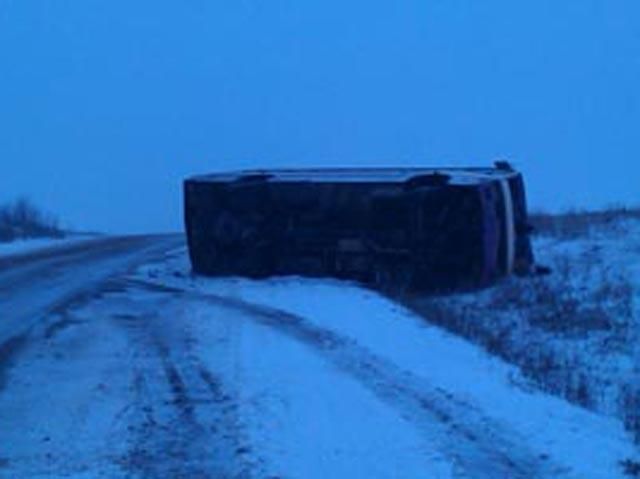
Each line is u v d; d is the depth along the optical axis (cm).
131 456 1048
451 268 2436
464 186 2409
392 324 1850
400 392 1279
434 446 1030
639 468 957
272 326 1858
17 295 2459
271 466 974
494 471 947
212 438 1104
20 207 5156
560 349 1847
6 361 1598
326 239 2609
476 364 1484
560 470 951
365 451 1016
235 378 1402
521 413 1170
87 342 1769
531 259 2625
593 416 1198
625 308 2091
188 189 2822
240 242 2730
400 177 2553
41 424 1197
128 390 1360
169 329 1900
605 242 2745
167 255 3575
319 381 1356
